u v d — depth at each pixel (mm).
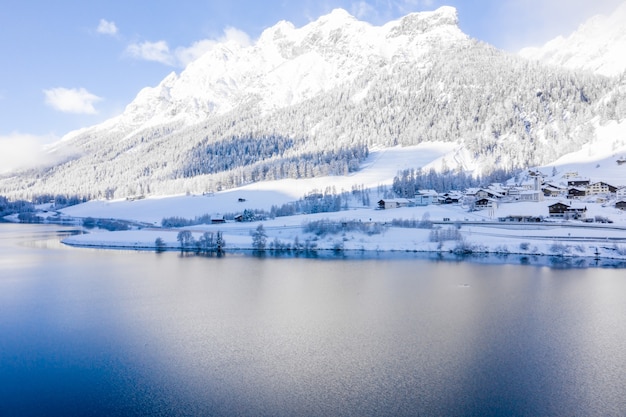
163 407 44250
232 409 43812
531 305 79500
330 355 56719
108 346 60594
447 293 89125
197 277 107688
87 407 44406
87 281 103250
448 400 45156
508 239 144750
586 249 130625
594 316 72625
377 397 45875
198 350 58844
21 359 56344
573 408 43500
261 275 109875
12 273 113812
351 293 89938
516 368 52438
